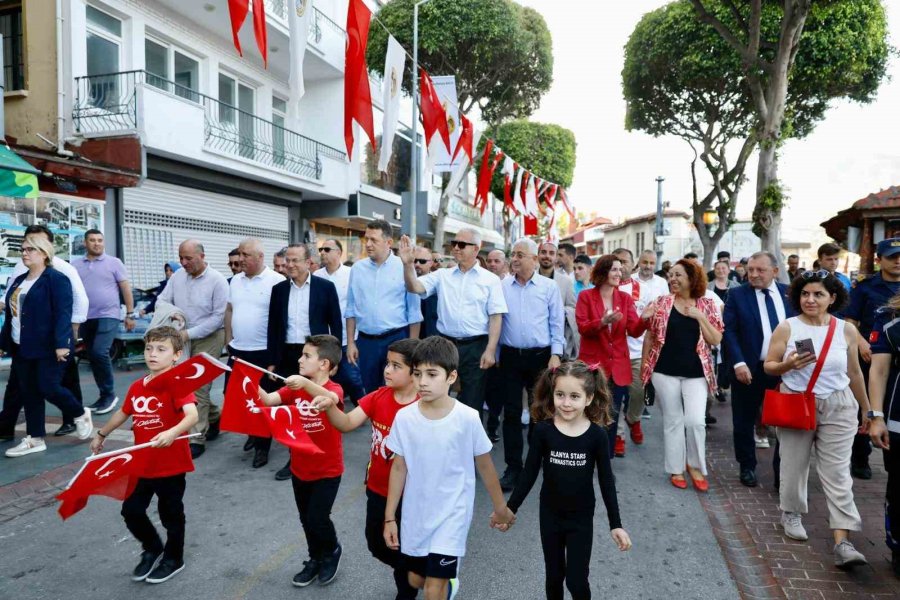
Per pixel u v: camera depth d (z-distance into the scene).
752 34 11.01
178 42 13.24
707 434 6.83
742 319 5.10
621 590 3.33
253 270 5.57
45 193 9.60
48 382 5.36
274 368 5.40
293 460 3.29
